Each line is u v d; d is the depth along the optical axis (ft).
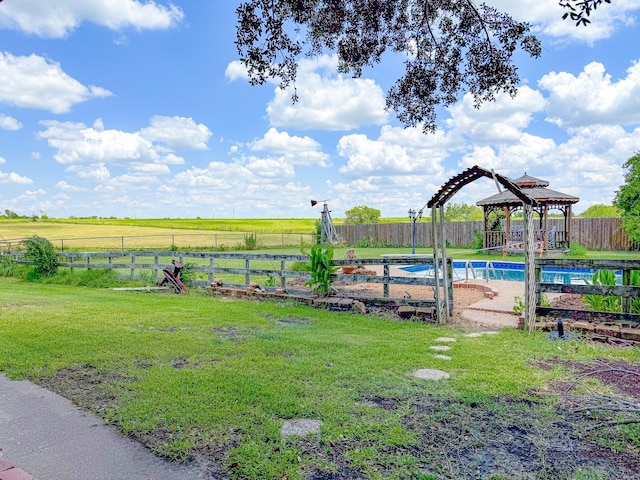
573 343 17.22
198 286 35.14
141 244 99.19
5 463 8.54
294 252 76.33
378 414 10.72
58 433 10.07
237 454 8.88
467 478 7.99
